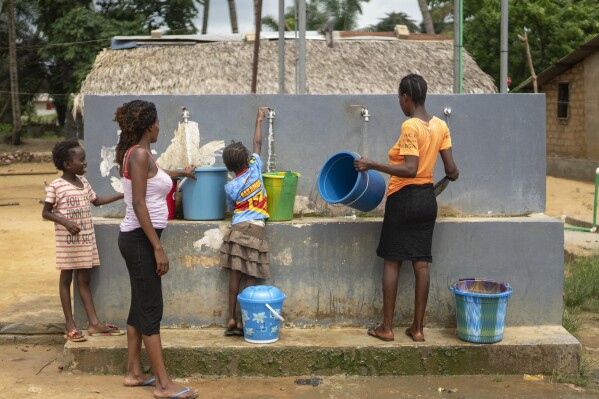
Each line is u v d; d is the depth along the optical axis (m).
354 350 5.25
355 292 5.70
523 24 25.72
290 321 5.71
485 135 5.85
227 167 5.53
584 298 7.57
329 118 5.82
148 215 4.61
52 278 8.52
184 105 5.77
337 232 5.65
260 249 5.47
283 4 9.87
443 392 4.98
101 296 5.65
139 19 28.59
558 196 17.77
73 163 5.42
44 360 5.64
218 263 5.64
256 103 5.79
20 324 6.11
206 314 5.68
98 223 5.62
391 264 5.32
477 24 26.86
